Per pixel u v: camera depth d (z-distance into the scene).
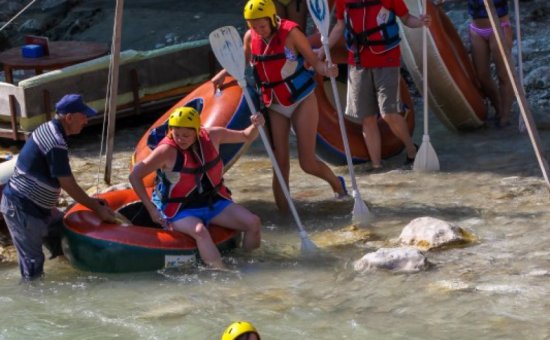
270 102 19.27
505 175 21.75
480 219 19.02
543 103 27.09
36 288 16.91
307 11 28.16
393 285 16.12
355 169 23.16
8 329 15.30
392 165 23.31
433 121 26.89
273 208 20.66
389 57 21.86
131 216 18.75
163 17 38.34
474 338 14.12
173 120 16.83
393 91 22.09
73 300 16.33
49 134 16.78
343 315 15.14
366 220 19.42
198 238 17.19
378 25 21.67
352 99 22.55
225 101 20.28
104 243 17.08
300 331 14.65
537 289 15.58
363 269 16.86
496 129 25.52
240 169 23.77
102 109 26.86
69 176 16.91
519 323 14.48
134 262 17.09
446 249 17.53
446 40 24.27
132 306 15.95
